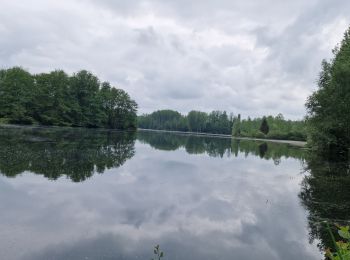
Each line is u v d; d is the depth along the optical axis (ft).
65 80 269.03
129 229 29.58
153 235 28.58
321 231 32.68
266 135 403.34
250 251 26.94
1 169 51.72
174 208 37.68
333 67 106.22
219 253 25.99
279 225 34.09
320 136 113.50
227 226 32.81
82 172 55.01
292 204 43.16
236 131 433.07
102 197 39.81
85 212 33.47
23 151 73.00
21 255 22.63
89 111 283.79
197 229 31.19
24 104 233.14
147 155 92.53
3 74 253.65
